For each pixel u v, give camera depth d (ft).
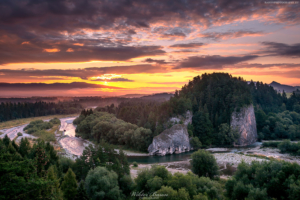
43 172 138.31
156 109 460.96
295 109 611.06
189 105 456.86
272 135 474.90
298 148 332.80
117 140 419.54
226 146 421.59
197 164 213.46
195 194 142.82
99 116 560.61
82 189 142.00
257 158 308.40
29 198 90.22
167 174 171.94
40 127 576.20
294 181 146.72
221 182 206.69
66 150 362.74
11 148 196.65
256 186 163.73
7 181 87.25
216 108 492.13
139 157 340.39
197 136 437.99
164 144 358.64
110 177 160.66
